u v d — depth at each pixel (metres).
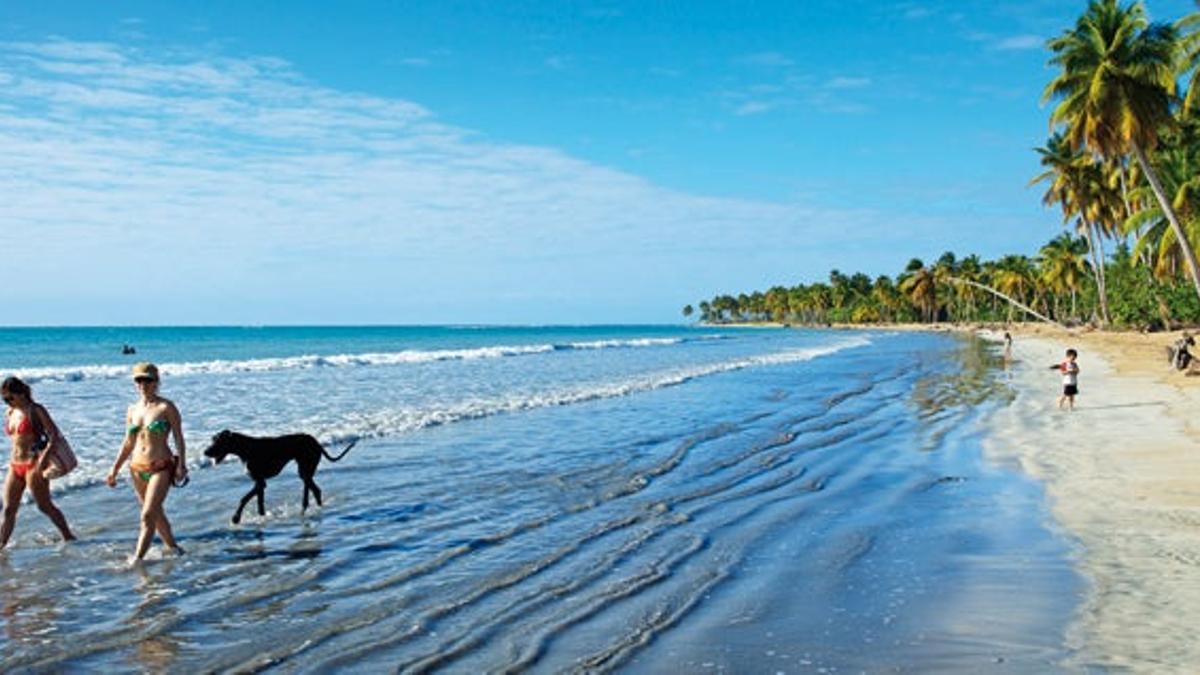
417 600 7.59
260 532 9.95
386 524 10.41
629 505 11.66
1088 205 63.69
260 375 37.94
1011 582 8.02
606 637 6.75
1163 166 49.22
